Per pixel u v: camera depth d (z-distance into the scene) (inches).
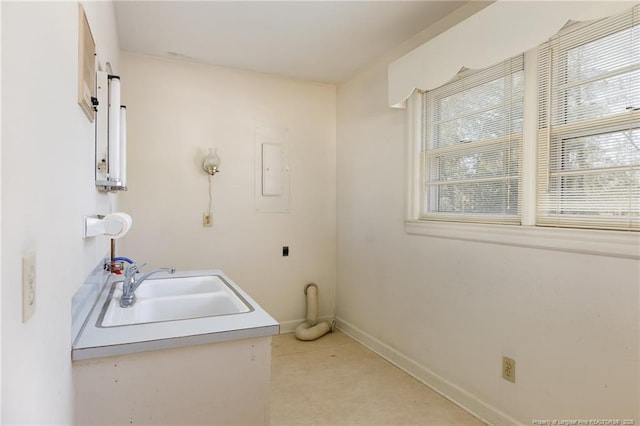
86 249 50.6
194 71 121.8
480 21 74.1
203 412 46.2
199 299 67.9
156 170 117.0
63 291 34.9
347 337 131.8
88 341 42.0
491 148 81.4
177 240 120.0
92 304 56.6
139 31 99.8
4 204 20.1
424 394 91.2
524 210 72.7
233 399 47.7
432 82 86.8
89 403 41.1
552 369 67.1
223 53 114.3
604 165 61.7
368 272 123.1
